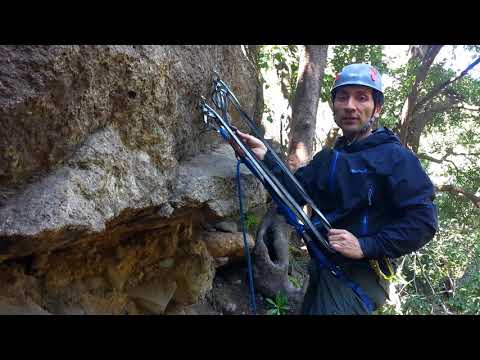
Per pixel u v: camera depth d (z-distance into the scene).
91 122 1.73
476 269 6.29
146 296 2.62
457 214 8.73
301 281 5.12
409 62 8.16
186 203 2.21
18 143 1.47
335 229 1.91
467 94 8.47
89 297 2.24
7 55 1.36
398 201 1.86
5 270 1.82
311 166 2.24
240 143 2.15
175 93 2.14
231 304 3.87
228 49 2.95
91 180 1.66
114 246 2.33
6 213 1.44
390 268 2.02
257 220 4.59
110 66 1.71
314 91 5.02
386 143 1.98
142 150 2.01
